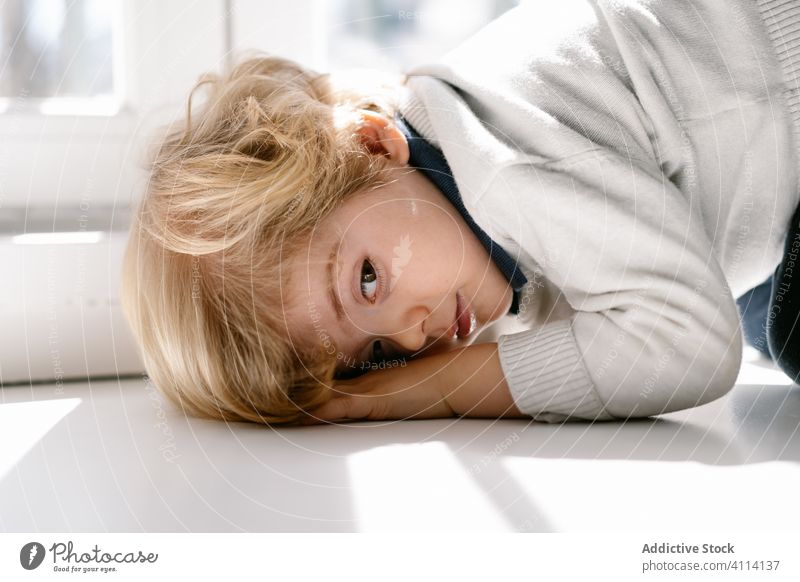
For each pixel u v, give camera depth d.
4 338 1.08
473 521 0.55
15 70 1.24
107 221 1.22
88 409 0.92
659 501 0.58
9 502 0.60
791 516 0.55
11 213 1.21
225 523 0.56
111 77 1.27
